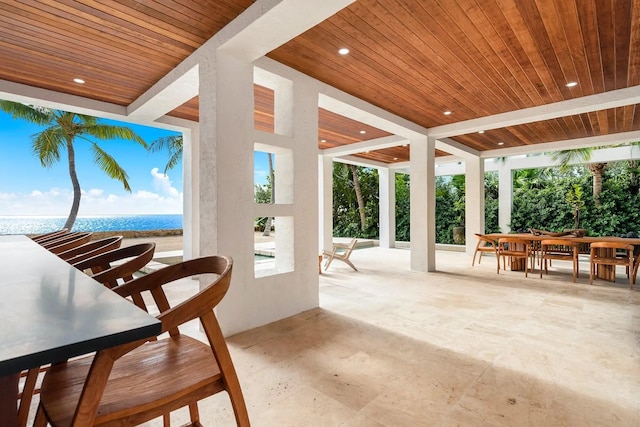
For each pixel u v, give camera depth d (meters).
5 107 7.70
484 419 1.76
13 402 0.70
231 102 3.08
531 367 2.35
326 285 5.08
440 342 2.81
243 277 3.14
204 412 1.82
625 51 3.35
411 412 1.82
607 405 1.89
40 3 2.47
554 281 5.39
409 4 2.60
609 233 9.87
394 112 5.34
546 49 3.31
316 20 2.51
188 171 5.69
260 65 3.35
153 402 0.91
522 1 2.58
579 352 2.60
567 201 10.45
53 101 4.23
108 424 0.84
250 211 3.23
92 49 3.19
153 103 4.27
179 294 4.46
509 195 10.64
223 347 1.03
